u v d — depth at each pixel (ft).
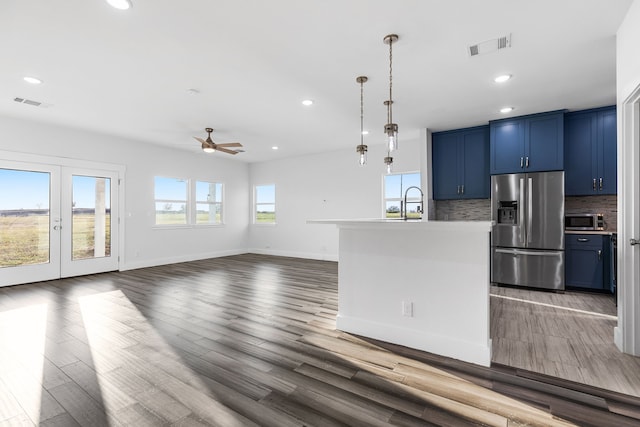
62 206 16.76
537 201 14.26
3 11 7.09
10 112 14.25
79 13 7.22
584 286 13.67
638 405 5.77
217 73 10.36
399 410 5.64
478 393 6.17
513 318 10.52
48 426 5.20
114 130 17.40
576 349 8.11
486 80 10.94
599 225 14.24
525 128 14.73
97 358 7.55
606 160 13.67
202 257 24.00
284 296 13.21
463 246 7.62
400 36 8.27
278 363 7.36
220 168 25.53
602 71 10.26
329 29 7.95
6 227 15.02
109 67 9.89
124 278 16.87
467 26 7.84
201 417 5.44
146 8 7.05
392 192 21.02
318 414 5.52
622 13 7.33
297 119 15.46
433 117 15.12
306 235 24.58
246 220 27.81
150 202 20.70
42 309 11.38
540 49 8.92
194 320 10.23
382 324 8.68
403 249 8.39
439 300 7.91
